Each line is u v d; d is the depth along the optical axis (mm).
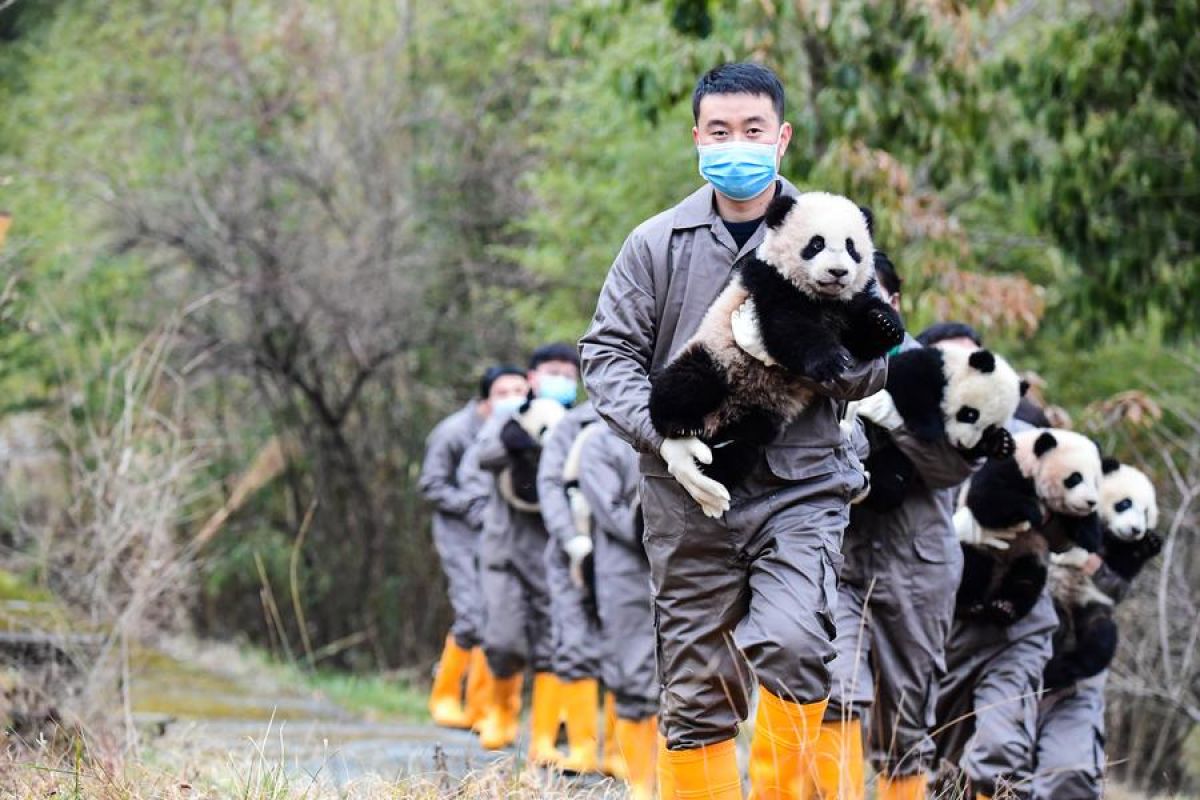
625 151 53656
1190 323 42156
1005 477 21969
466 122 66062
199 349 60281
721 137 16438
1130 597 36656
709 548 16297
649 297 16875
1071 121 44250
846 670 20094
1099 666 23484
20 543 38531
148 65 66188
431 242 64312
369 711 43188
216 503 62438
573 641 30172
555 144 60938
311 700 43438
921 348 20797
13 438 50844
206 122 63781
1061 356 53000
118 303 59969
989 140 43906
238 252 60938
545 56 66875
